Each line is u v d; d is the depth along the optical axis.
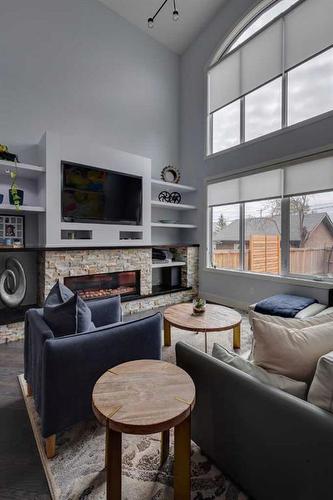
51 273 3.30
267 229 4.05
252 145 4.14
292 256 3.75
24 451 1.43
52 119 3.83
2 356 2.57
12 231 3.48
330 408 0.89
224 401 1.17
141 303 4.17
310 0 3.43
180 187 4.93
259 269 4.17
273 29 3.84
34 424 1.62
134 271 4.26
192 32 4.93
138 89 4.79
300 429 0.89
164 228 5.28
